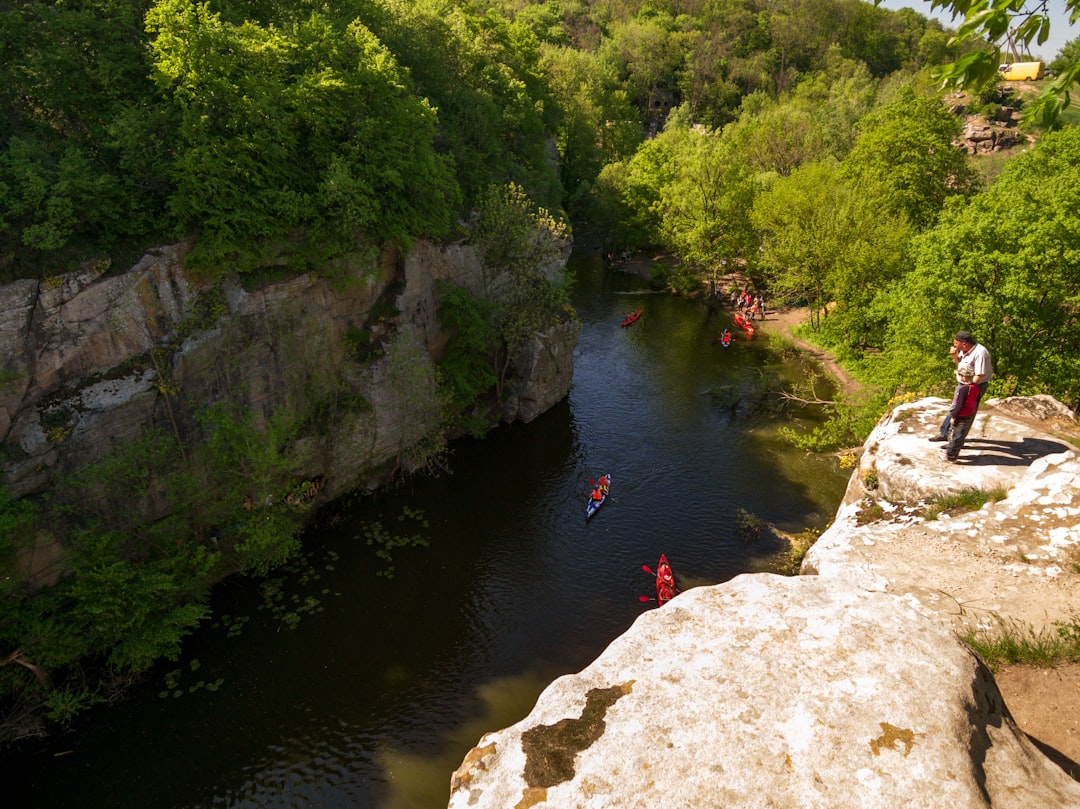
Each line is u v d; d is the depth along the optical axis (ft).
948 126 164.14
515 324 121.90
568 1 478.18
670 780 16.65
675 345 170.60
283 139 87.51
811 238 158.92
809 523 101.81
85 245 75.92
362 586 89.10
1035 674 26.08
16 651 65.92
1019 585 31.35
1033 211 88.69
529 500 107.45
